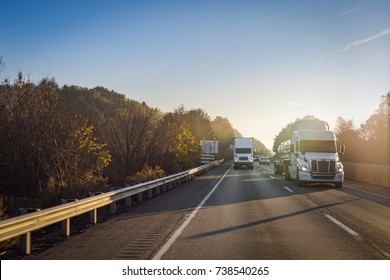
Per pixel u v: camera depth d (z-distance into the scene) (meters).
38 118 17.52
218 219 11.38
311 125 26.80
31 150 17.17
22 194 17.19
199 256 7.19
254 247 7.89
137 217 11.89
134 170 24.06
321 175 22.88
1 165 17.14
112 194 12.13
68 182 16.50
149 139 26.08
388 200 16.53
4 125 17.45
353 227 10.20
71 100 21.94
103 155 20.58
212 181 28.55
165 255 7.24
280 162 35.62
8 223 6.63
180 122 51.97
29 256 7.32
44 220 7.94
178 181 26.03
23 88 18.02
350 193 19.62
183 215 12.16
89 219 11.52
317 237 8.91
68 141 18.16
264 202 15.63
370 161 65.94
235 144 52.88
